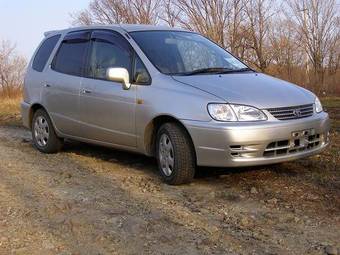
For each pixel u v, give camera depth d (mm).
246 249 4277
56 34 8273
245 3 22859
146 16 25828
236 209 5250
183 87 6059
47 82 7930
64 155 8016
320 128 6156
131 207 5344
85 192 5914
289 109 5883
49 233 4645
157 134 6285
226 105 5695
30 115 8422
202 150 5773
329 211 5121
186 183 6121
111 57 6996
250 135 5594
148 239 4488
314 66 22766
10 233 4645
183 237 4527
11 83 25703
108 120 6828
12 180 6477
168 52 6707
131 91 6488
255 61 23359
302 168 6621
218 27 22547
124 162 7426
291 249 4277
